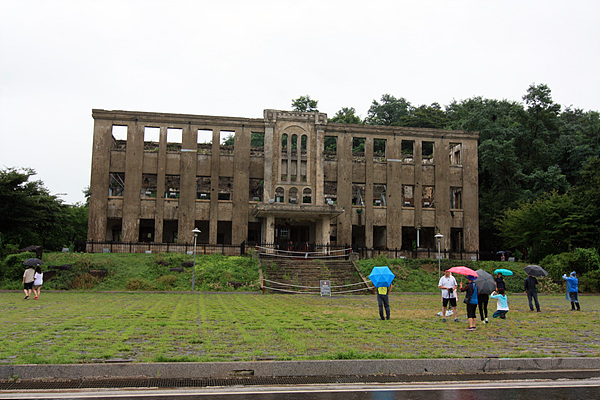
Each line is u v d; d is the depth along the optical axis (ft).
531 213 134.00
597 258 113.39
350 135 147.54
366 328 44.62
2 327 42.68
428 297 88.07
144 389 25.40
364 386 26.50
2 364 27.73
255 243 130.72
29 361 28.40
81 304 65.41
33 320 47.44
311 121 144.25
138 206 136.87
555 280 112.57
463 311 62.44
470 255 145.38
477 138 152.05
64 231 160.35
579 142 199.62
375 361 29.60
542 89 194.29
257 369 28.53
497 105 205.57
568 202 128.77
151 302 69.56
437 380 28.04
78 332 40.22
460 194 155.84
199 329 42.19
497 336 41.52
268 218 130.62
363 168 148.36
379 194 166.50
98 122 138.00
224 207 141.28
